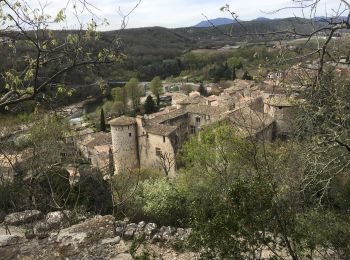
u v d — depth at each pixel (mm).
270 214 4406
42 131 11812
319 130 5777
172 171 30469
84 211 9398
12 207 9633
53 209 9391
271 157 10312
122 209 10336
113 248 5086
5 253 4918
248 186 4508
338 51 4594
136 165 35938
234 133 16906
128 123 34938
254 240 4359
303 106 5391
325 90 5078
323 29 4156
